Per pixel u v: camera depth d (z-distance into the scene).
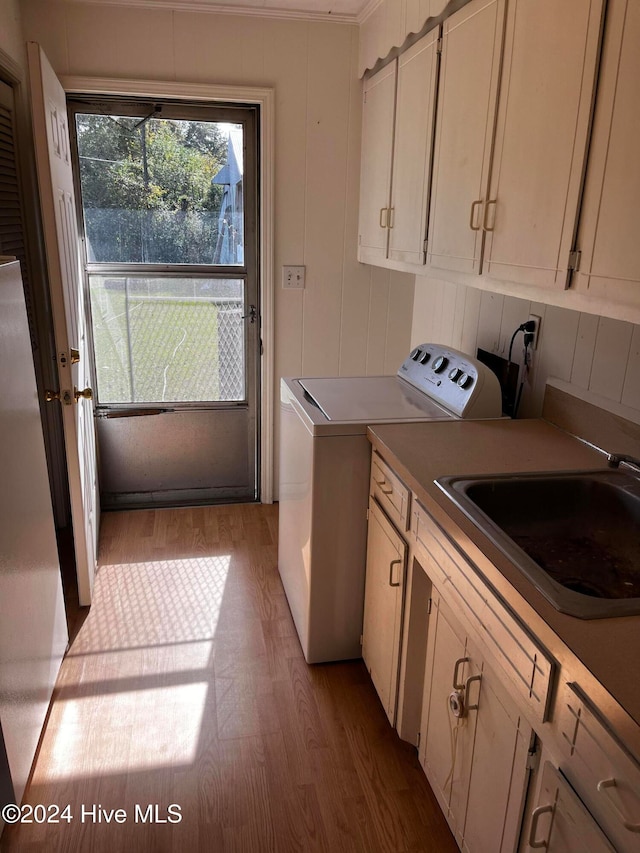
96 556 2.86
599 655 0.96
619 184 1.23
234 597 2.64
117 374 3.25
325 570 2.16
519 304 2.22
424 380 2.42
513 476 1.59
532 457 1.75
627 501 1.53
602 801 0.92
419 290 3.22
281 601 2.62
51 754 1.85
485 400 2.12
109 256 3.09
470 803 1.44
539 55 1.47
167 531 3.19
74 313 2.47
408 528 1.72
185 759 1.85
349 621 2.24
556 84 1.41
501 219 1.68
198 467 3.47
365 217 2.99
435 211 2.12
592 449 1.83
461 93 1.89
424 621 1.73
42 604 1.93
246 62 2.87
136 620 2.47
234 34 2.83
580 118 1.33
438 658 1.61
